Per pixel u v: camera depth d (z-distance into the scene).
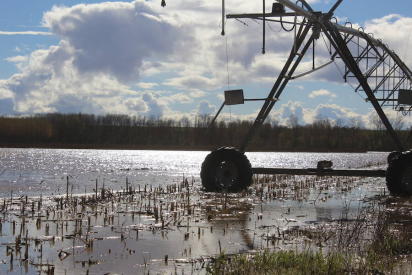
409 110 24.72
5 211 17.06
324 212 17.62
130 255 10.84
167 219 15.47
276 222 15.27
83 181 37.06
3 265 9.84
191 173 51.69
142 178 41.28
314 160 117.19
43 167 60.41
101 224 14.52
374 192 25.56
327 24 21.86
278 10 20.33
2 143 144.12
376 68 24.48
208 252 11.18
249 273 9.06
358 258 10.27
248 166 22.62
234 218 15.90
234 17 20.33
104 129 154.12
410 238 12.56
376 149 137.88
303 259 9.73
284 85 22.50
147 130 158.38
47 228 13.48
